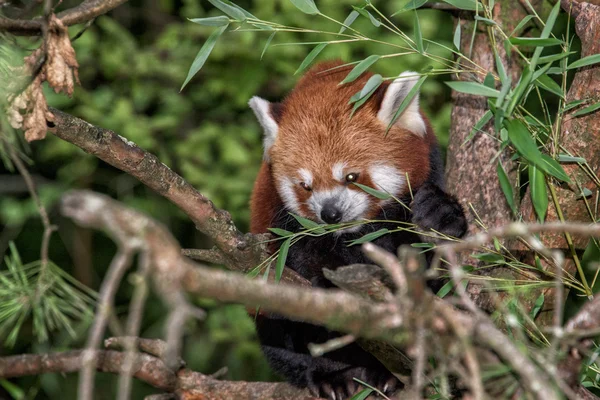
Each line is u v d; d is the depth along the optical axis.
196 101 14.07
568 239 6.26
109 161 5.35
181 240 13.91
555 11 5.55
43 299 4.57
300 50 12.87
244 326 12.34
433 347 3.74
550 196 6.43
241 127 13.40
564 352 4.20
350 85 7.99
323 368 7.50
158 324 12.76
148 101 13.82
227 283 2.91
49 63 5.07
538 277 6.36
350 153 7.62
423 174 7.71
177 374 6.67
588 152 6.33
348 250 7.80
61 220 13.48
